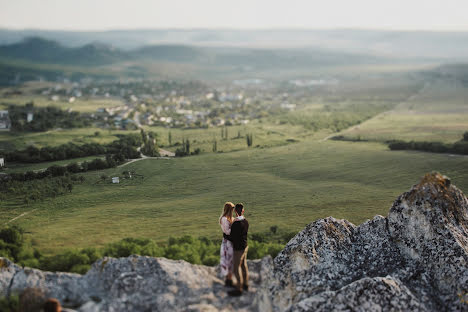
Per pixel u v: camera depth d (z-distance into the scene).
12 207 99.25
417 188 14.44
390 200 103.38
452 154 149.75
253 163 155.38
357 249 14.40
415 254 13.48
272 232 75.25
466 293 11.48
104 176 131.38
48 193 111.31
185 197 111.81
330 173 137.50
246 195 113.06
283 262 14.13
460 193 14.30
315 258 13.88
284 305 11.73
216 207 100.00
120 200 108.12
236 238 11.48
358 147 179.12
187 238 45.00
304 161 155.88
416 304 10.73
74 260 32.09
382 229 14.92
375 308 10.54
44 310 8.77
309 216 90.75
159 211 96.31
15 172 130.12
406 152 159.00
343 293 10.80
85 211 96.69
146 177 134.38
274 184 125.38
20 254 46.66
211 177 135.12
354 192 113.00
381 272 13.18
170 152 183.50
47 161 150.88
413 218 14.06
